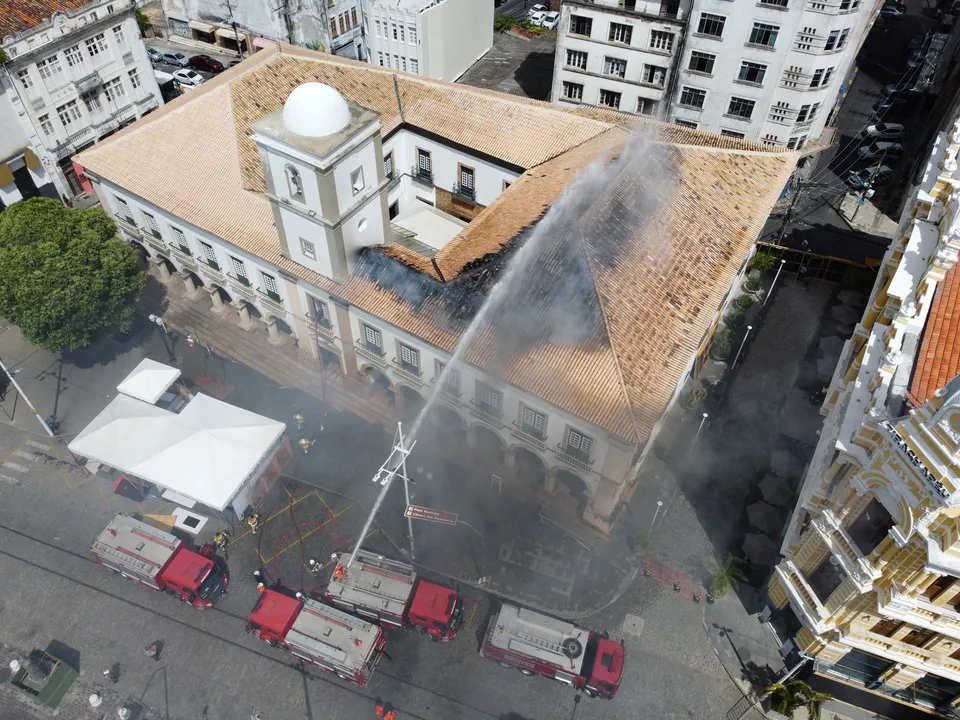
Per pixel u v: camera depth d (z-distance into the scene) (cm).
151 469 4459
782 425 5131
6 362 5525
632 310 4069
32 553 4500
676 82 6519
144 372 4950
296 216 4403
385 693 3941
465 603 4281
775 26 5772
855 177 7081
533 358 3981
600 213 4294
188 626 4203
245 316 5734
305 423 5141
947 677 3372
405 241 5462
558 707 3897
